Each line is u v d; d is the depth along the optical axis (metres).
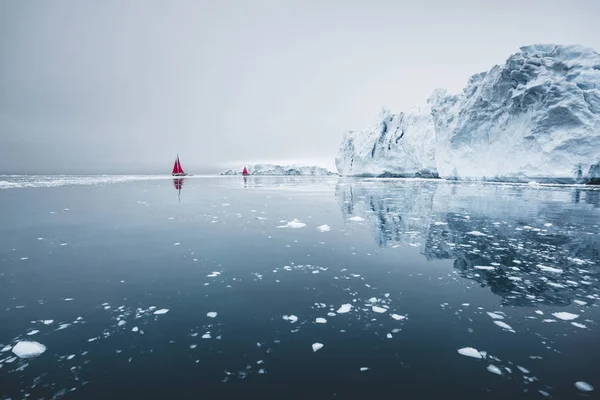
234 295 4.62
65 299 4.47
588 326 3.77
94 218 11.24
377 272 5.62
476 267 5.90
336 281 5.18
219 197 19.06
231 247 7.32
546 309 4.22
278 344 3.34
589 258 6.48
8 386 2.70
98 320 3.87
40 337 3.49
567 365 3.01
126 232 8.92
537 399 2.55
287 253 6.84
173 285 5.00
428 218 11.34
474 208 13.77
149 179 48.19
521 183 27.48
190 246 7.41
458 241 7.92
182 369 2.92
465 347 3.28
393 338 3.46
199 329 3.65
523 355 3.17
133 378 2.79
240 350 3.23
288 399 2.51
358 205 15.15
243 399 2.51
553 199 16.66
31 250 7.02
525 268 5.86
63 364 3.00
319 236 8.49
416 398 2.53
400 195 19.98
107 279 5.25
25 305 4.28
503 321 3.88
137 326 3.72
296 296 4.59
